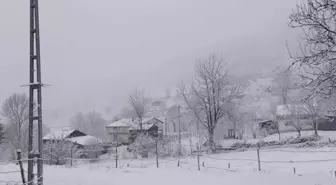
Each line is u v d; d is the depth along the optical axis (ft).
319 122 133.18
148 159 93.56
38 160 29.48
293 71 24.25
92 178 40.91
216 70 123.03
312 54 21.08
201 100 122.93
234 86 123.85
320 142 109.29
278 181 32.96
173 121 247.50
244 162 70.18
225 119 127.65
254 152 97.25
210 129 120.47
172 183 37.17
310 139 118.62
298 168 56.54
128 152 124.06
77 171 49.60
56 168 56.65
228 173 43.32
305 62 21.47
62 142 91.61
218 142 120.26
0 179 37.83
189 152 113.19
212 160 77.00
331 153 78.64
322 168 55.21
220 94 121.60
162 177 42.04
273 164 64.44
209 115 121.39
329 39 20.34
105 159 100.99
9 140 170.71
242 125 176.04
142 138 117.19
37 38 29.68
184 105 130.52
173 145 112.57
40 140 29.66
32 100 29.71
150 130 170.81
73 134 165.48
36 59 29.55
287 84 139.85
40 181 29.30
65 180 38.22
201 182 37.24
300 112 131.54
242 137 182.39
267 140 137.28
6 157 167.63
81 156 129.59
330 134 123.95
